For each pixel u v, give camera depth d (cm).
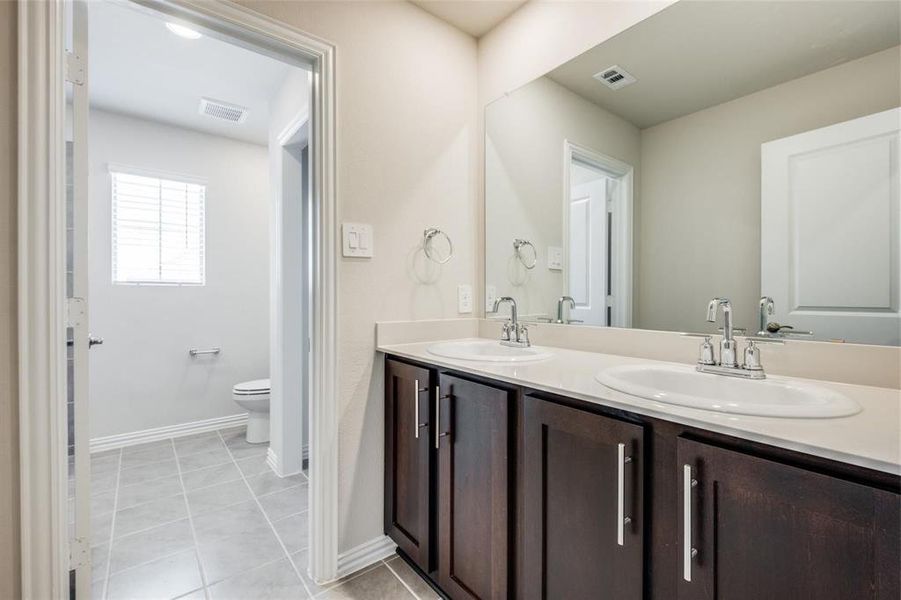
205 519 195
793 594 67
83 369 122
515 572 117
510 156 197
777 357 119
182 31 199
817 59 114
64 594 113
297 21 149
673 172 144
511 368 129
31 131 108
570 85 172
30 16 108
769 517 70
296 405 248
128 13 186
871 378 103
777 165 121
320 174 156
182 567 160
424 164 188
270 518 197
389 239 175
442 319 194
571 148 172
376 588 151
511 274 198
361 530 165
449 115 199
